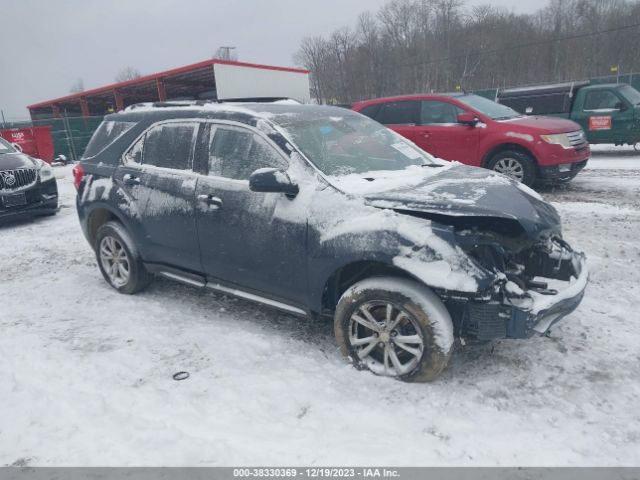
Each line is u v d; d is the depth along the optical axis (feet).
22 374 11.02
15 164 27.40
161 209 13.73
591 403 9.37
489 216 9.38
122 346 12.34
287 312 11.93
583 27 180.24
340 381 10.37
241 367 11.12
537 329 9.43
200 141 13.20
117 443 8.53
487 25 189.47
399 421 9.01
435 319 9.56
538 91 44.01
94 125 82.69
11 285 17.54
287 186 10.81
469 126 27.96
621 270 15.85
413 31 198.90
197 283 13.84
